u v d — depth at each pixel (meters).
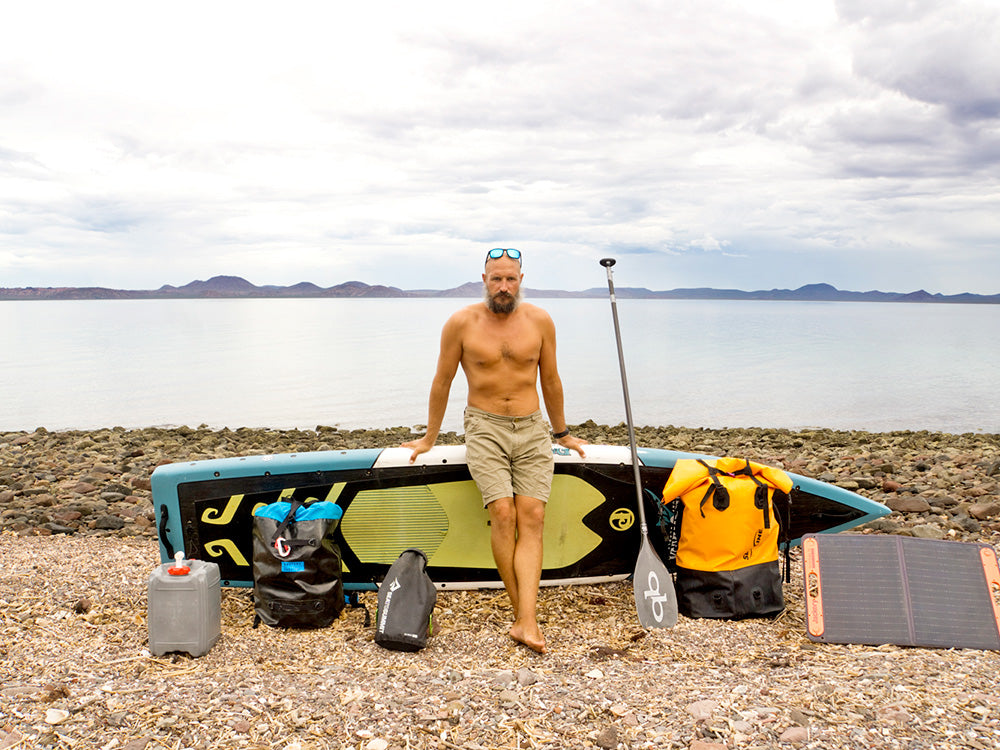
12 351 38.12
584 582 4.70
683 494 4.09
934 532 5.91
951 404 20.45
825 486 4.60
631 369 28.89
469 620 4.14
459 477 4.48
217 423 16.89
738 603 4.05
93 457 10.84
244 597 4.46
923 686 3.13
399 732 2.83
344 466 4.43
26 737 2.77
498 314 4.09
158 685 3.21
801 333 62.06
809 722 2.84
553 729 2.85
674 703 3.02
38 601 4.23
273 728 2.86
